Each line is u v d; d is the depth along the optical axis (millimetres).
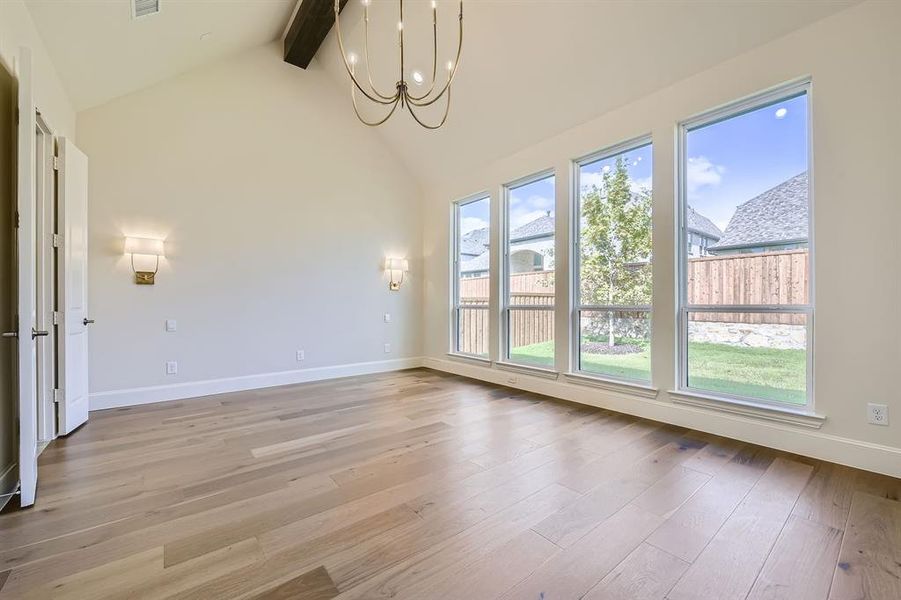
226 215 4438
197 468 2443
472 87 4230
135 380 3920
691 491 2131
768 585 1430
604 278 3885
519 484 2221
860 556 1584
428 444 2842
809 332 2650
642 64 3238
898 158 2264
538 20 3346
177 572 1502
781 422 2701
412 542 1694
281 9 4168
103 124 3773
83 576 1478
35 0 2381
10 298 2244
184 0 3045
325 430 3152
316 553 1620
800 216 2697
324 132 5152
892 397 2289
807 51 2561
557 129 4117
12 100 2293
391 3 3855
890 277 2295
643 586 1429
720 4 2682
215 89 4383
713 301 3129
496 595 1388
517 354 4785
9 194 2260
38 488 2182
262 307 4668
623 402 3600
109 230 3791
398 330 5848
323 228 5137
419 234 6094
